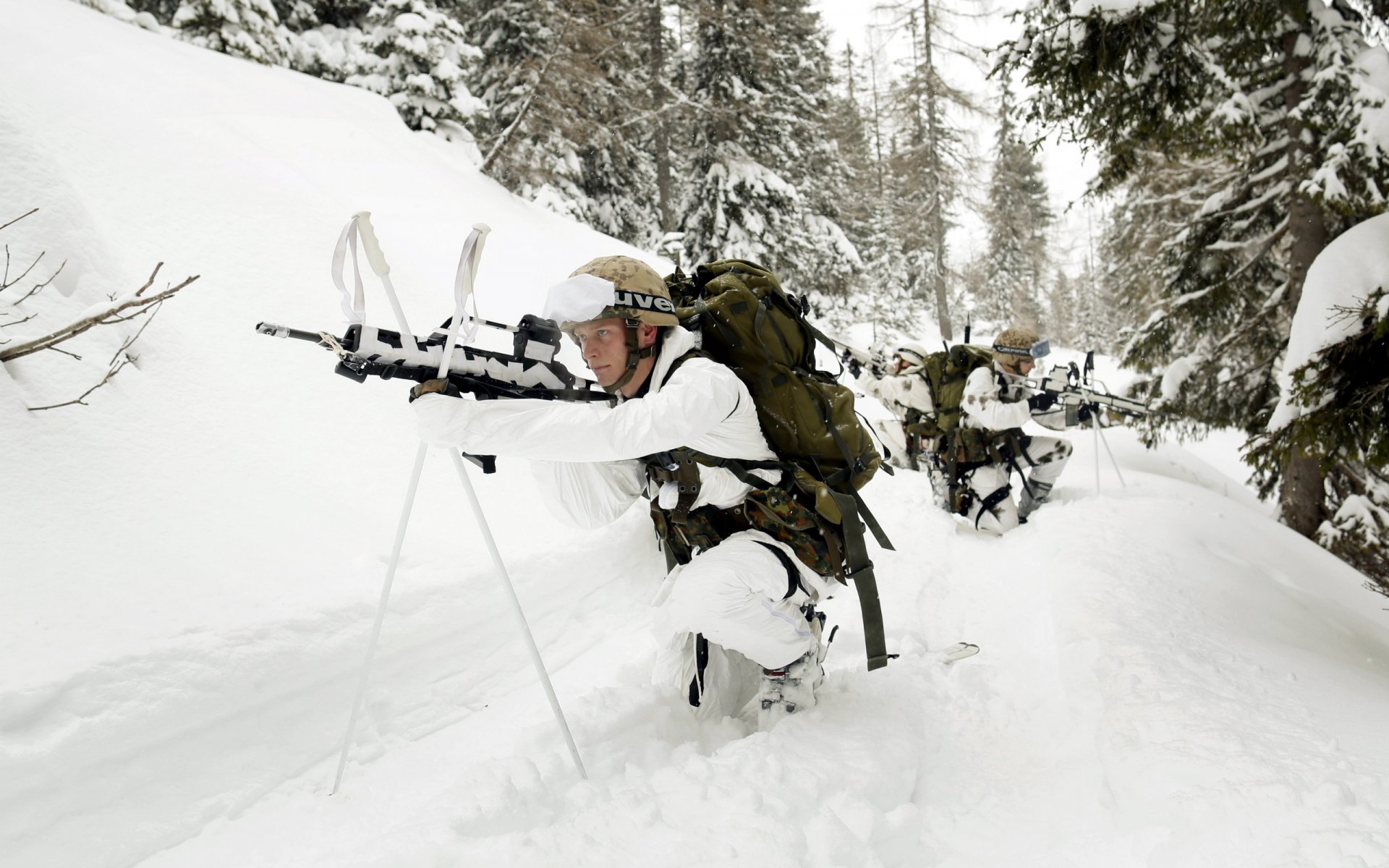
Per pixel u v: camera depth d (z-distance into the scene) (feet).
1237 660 9.01
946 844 6.26
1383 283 15.06
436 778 7.06
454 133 38.99
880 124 81.61
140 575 7.43
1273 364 24.61
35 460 7.82
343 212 16.57
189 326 10.98
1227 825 5.41
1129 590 11.19
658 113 50.70
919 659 9.62
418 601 8.63
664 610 7.63
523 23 46.68
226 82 21.94
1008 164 100.89
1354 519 23.18
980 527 16.30
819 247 57.41
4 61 14.39
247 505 9.00
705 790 6.14
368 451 11.07
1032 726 8.27
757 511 7.17
